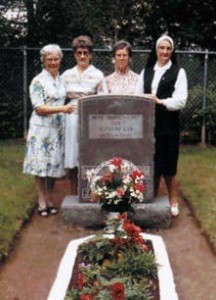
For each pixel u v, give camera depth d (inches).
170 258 170.7
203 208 208.5
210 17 395.5
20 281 155.2
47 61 199.9
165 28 402.6
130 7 382.3
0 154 302.4
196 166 275.9
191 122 347.6
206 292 148.0
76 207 196.5
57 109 196.9
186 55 346.3
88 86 208.2
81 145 197.6
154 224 195.6
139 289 135.3
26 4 369.7
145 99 195.3
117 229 158.7
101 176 194.1
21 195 221.6
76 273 149.6
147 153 197.3
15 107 354.0
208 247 179.2
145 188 198.2
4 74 352.2
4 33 365.4
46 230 194.4
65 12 370.6
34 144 202.4
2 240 175.5
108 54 346.0
